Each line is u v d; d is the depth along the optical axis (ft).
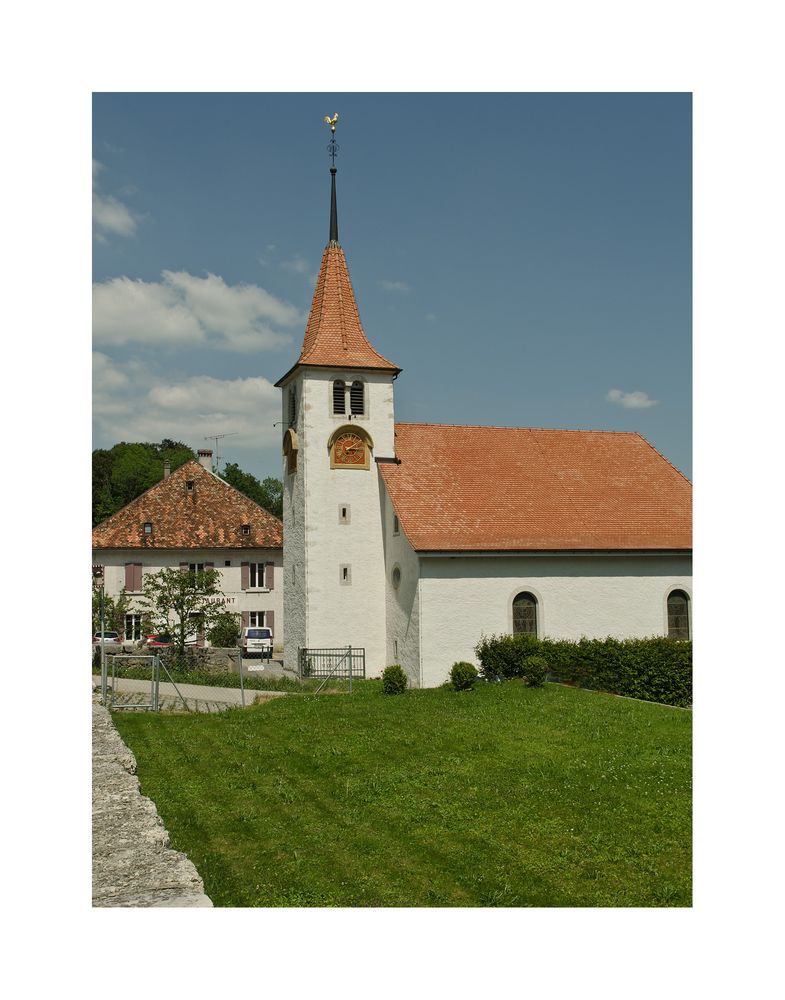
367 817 44.96
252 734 67.26
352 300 116.37
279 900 34.65
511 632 98.58
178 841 42.19
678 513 110.32
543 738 60.49
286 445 116.37
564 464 114.21
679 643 79.30
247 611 159.94
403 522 99.50
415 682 97.19
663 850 39.01
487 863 38.24
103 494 271.49
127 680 107.24
